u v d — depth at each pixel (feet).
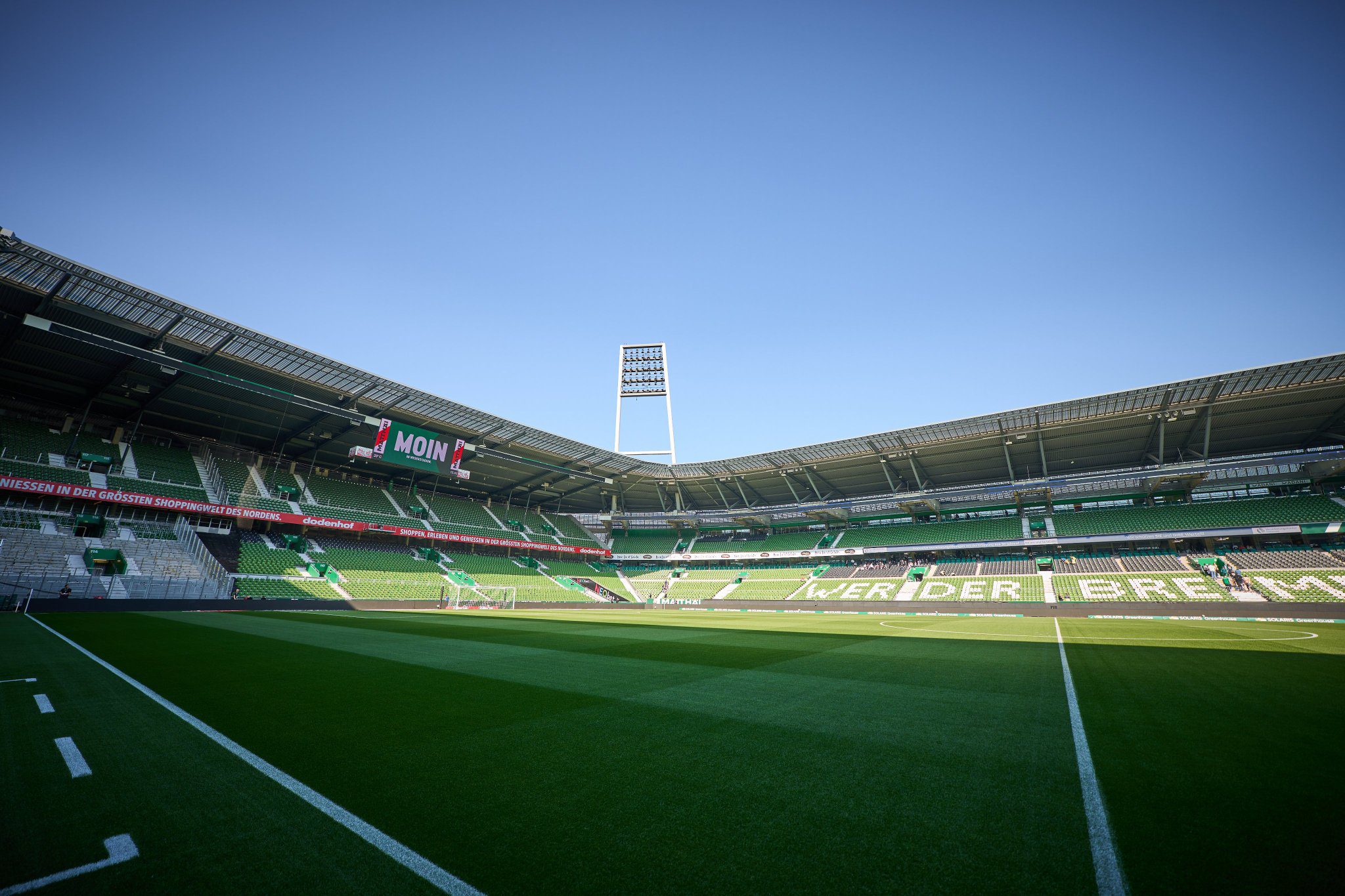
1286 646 48.47
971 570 147.84
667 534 216.74
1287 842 10.94
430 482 169.27
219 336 93.35
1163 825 11.85
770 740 18.95
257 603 98.73
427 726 20.38
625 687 28.96
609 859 10.57
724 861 10.49
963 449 149.07
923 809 12.94
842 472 172.14
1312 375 104.68
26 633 47.60
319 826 11.95
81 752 16.60
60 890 9.32
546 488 188.34
